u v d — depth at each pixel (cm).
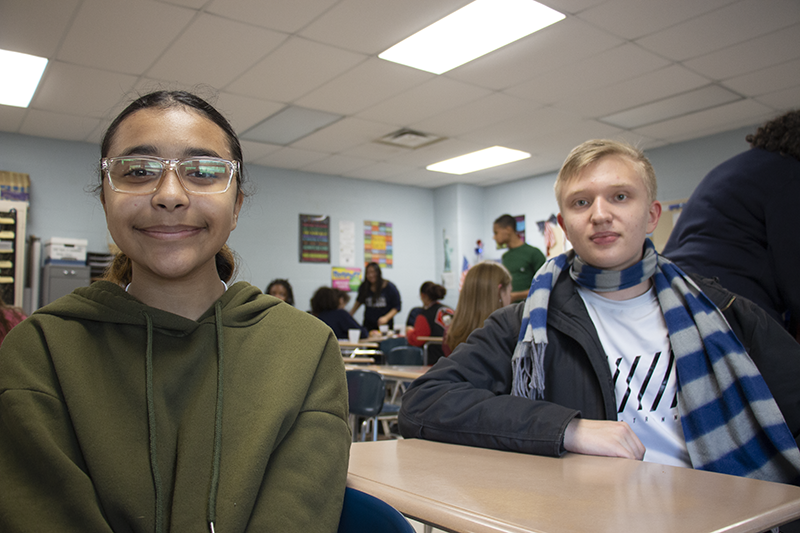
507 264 597
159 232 77
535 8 335
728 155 578
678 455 114
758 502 67
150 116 79
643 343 120
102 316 75
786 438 102
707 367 112
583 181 118
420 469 85
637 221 117
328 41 371
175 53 383
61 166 569
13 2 316
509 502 67
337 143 608
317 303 560
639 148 123
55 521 60
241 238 690
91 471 65
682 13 343
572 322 120
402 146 621
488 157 672
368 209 792
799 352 114
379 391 294
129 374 73
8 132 546
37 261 542
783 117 155
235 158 86
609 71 426
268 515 67
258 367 78
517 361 119
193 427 72
